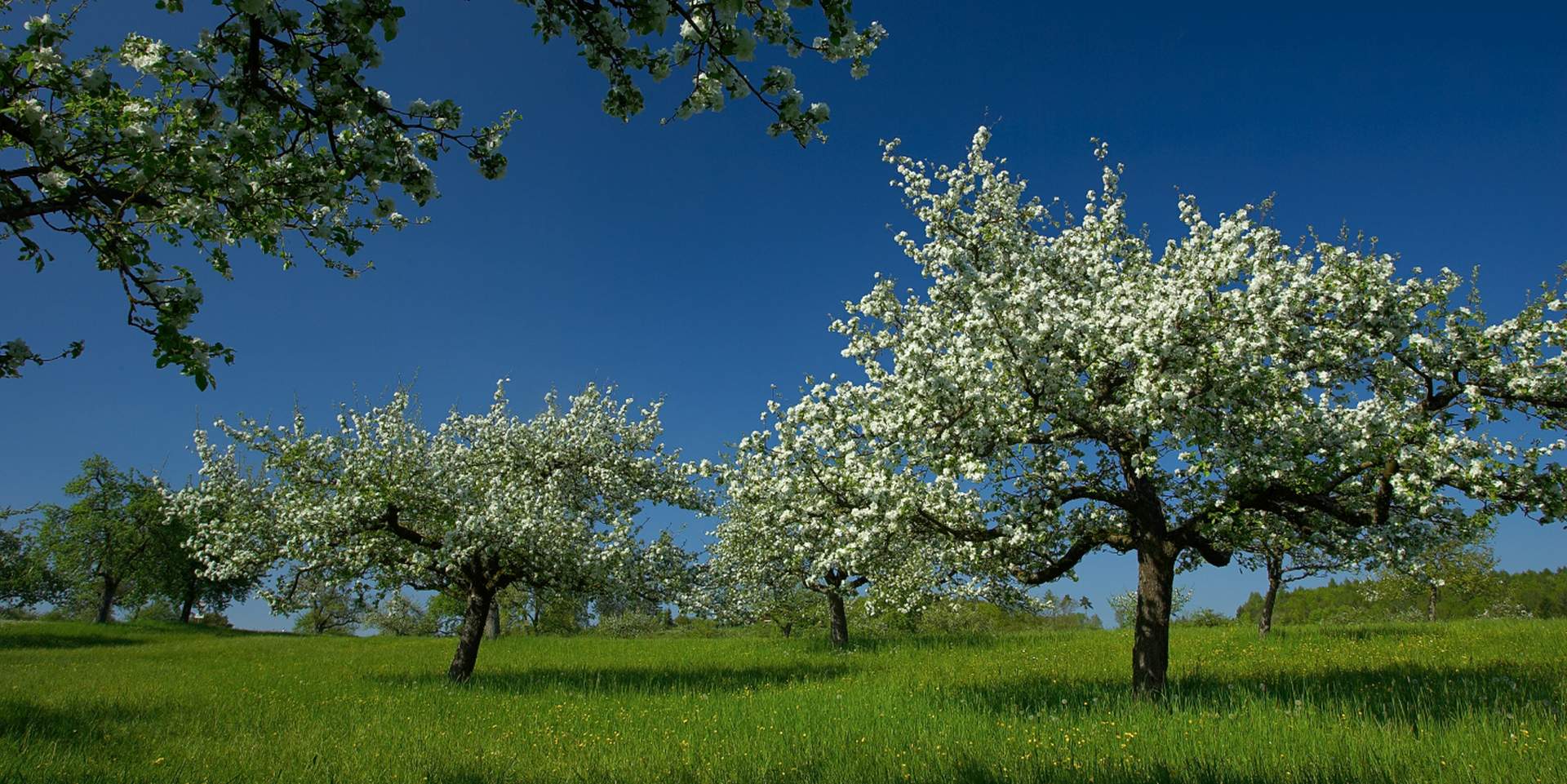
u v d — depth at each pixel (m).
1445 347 10.60
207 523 19.44
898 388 11.52
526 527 17.64
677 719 11.66
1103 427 11.29
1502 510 9.89
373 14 4.53
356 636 49.56
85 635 40.31
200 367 5.12
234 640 40.84
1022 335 10.08
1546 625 21.64
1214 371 10.09
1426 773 6.64
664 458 25.23
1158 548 11.98
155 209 5.55
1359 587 35.28
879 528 11.40
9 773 8.12
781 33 4.61
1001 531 11.69
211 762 9.03
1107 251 12.99
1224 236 11.01
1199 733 8.48
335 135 5.38
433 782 7.88
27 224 5.27
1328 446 10.87
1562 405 10.11
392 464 19.02
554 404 24.56
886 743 8.84
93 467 53.50
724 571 25.64
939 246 11.89
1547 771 6.39
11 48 4.98
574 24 4.59
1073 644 23.81
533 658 26.14
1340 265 10.99
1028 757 7.68
